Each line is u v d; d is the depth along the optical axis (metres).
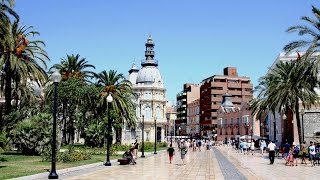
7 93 41.53
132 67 132.62
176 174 23.97
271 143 34.81
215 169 28.23
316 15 37.53
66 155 32.38
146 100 111.94
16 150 44.41
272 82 48.53
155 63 117.69
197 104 173.12
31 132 37.59
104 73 64.69
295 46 38.78
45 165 27.36
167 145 87.25
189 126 182.00
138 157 44.41
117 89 63.94
